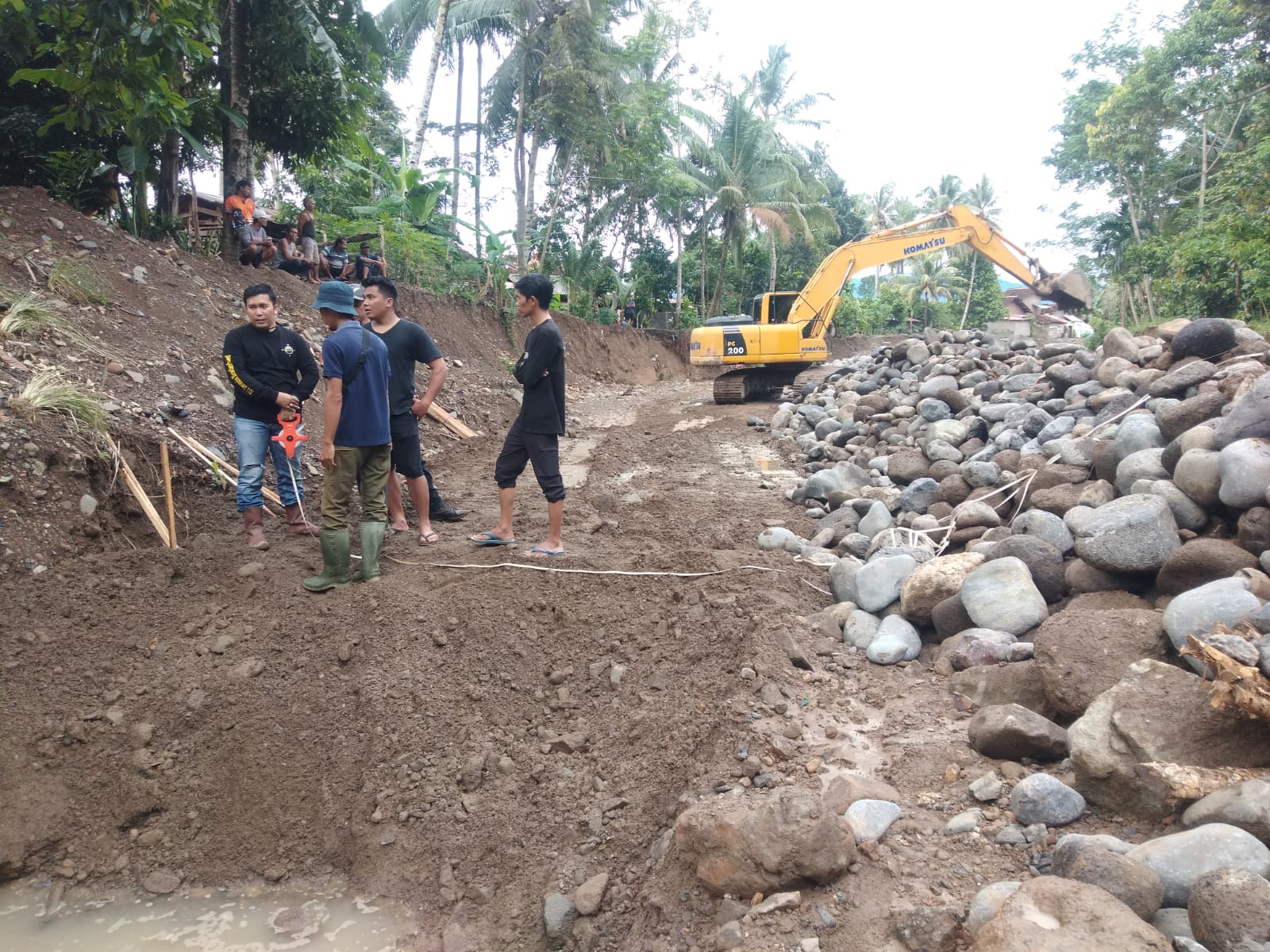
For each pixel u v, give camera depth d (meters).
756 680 4.01
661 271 32.19
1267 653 2.74
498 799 3.74
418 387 10.84
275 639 4.43
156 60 6.50
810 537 6.55
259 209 12.02
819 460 9.38
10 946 3.14
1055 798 2.79
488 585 4.98
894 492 6.85
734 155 28.41
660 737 3.82
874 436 9.17
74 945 3.15
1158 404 5.62
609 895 3.16
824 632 4.61
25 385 5.34
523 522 6.64
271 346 5.34
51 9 6.23
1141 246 21.08
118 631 4.34
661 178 24.88
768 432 11.52
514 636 4.60
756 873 2.72
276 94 11.05
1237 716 2.76
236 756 3.93
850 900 2.61
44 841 3.53
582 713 4.21
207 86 11.11
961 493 6.32
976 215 14.66
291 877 3.60
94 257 8.02
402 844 3.62
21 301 6.50
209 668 4.25
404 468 5.68
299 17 9.32
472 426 10.48
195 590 4.73
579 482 8.54
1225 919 2.00
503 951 3.12
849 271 14.98
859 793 3.05
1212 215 19.53
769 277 35.19
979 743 3.27
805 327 14.93
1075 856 2.44
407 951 3.15
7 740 3.74
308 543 5.42
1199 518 4.27
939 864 2.70
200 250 10.30
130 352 6.93
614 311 26.86
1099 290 37.12
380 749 3.96
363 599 4.66
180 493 5.68
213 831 3.71
